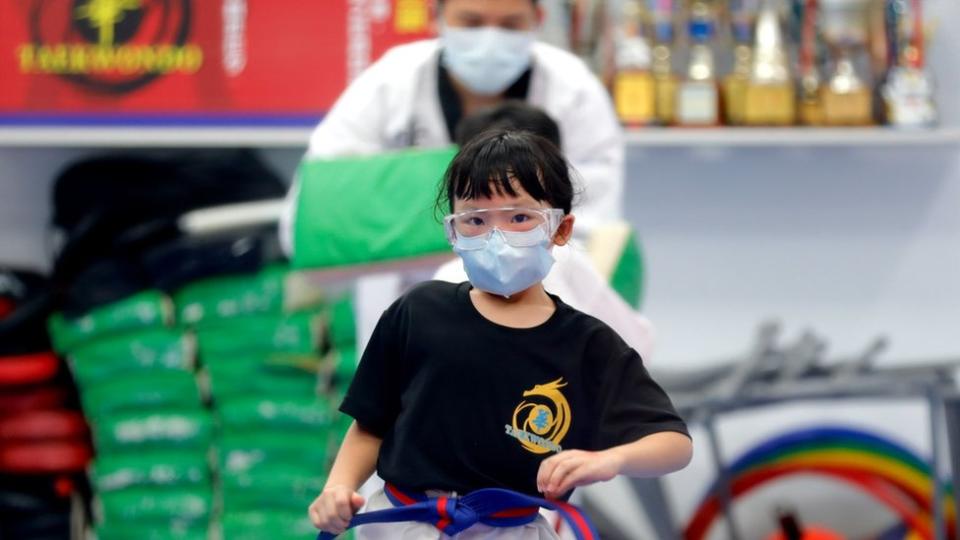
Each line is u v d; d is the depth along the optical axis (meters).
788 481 12.05
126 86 11.02
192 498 10.92
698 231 12.02
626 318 6.27
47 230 11.67
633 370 4.43
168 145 11.33
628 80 10.95
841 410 12.12
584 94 8.45
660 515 10.74
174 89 11.03
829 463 11.75
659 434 4.27
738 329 12.10
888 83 11.25
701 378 11.05
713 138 10.95
